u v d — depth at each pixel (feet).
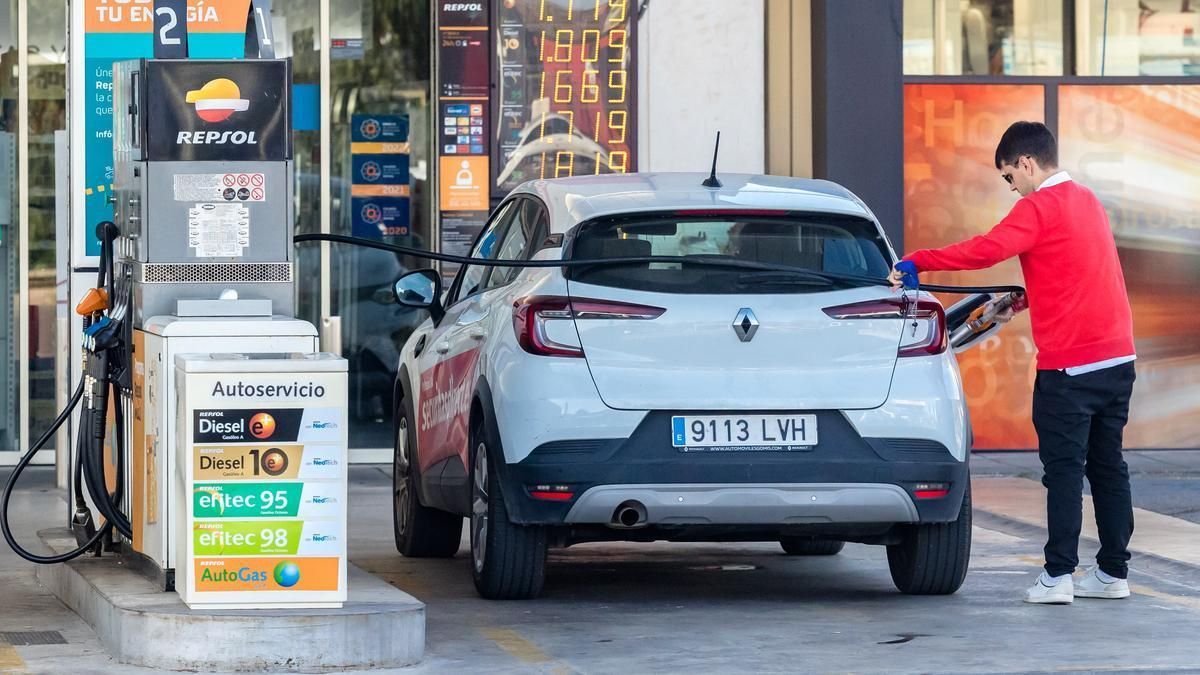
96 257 88.89
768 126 130.21
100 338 70.38
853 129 127.24
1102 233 76.13
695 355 70.59
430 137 130.93
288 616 59.67
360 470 129.08
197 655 59.47
